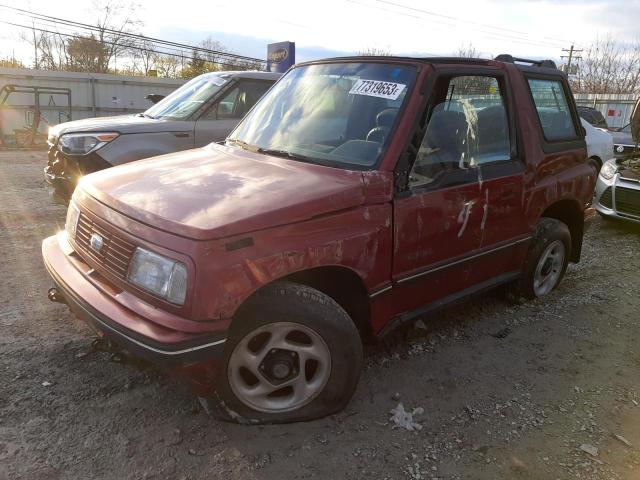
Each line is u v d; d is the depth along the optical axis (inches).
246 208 102.3
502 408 125.9
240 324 104.8
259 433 112.2
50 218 264.4
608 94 1358.3
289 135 141.9
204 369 98.9
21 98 932.0
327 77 150.6
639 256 253.0
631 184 287.6
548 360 149.8
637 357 154.2
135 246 102.4
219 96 256.4
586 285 209.3
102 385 124.4
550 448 112.6
